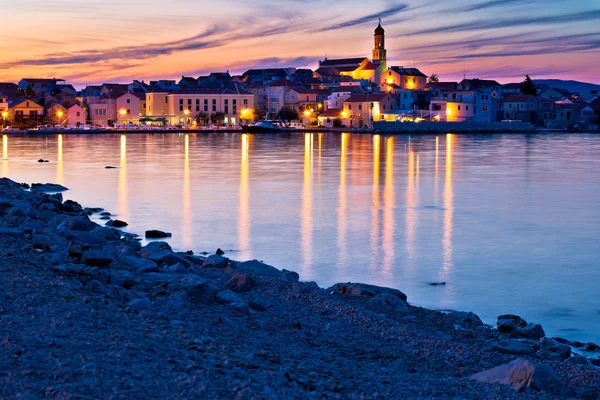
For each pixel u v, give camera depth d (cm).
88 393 1045
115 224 3991
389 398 1206
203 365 1222
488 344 1802
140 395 1059
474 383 1367
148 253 2553
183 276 2094
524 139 17425
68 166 8606
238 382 1151
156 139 16400
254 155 10706
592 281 2842
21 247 2220
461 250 3450
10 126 19612
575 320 2308
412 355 1598
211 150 12038
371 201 5294
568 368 1585
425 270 3020
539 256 3328
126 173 7631
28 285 1602
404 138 17300
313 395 1159
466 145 14125
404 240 3703
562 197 5659
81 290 1673
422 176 7388
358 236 3797
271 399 1097
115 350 1230
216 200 5297
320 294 2080
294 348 1524
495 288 2723
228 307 1833
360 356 1549
